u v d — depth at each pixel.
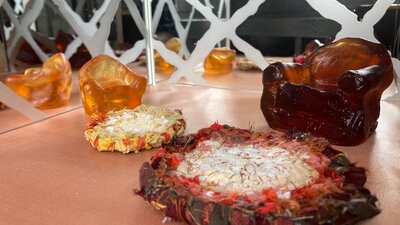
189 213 0.14
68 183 0.20
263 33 0.37
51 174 0.21
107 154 0.24
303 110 0.26
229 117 0.31
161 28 0.42
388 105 0.33
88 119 0.31
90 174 0.21
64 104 0.35
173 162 0.18
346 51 0.28
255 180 0.16
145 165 0.17
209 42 0.39
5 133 0.28
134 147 0.23
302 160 0.18
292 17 0.36
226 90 0.39
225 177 0.16
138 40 0.42
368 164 0.22
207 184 0.16
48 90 0.33
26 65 0.37
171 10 0.40
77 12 0.37
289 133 0.21
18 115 0.32
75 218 0.17
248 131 0.21
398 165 0.22
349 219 0.13
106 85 0.32
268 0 0.36
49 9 0.37
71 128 0.29
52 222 0.17
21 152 0.24
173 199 0.15
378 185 0.19
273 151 0.19
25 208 0.18
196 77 0.41
